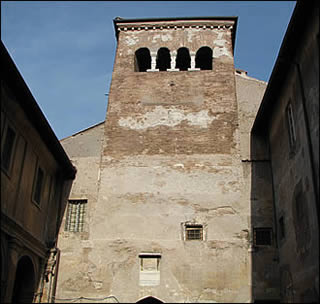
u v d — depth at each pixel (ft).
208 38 71.41
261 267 51.96
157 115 63.62
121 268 53.21
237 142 60.39
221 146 60.18
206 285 51.34
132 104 65.10
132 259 53.57
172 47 71.05
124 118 63.98
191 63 68.85
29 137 50.11
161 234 54.75
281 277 50.47
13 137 46.21
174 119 62.95
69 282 53.26
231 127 61.67
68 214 58.29
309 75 42.06
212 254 53.01
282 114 52.21
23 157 48.62
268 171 57.98
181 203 56.44
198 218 55.36
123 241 54.70
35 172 52.21
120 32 73.82
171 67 68.44
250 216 55.11
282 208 51.47
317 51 39.78
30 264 50.85
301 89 43.91
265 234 54.39
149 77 67.56
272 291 50.60
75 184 59.98
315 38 40.32
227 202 56.13
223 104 63.82
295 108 46.73
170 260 53.11
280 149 53.11
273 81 51.62
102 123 66.23
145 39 72.43
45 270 53.42
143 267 53.06
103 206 57.41
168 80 66.95
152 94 65.77
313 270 39.22
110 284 52.49
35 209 52.21
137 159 60.18
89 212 57.62
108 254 54.19
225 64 68.18
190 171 58.54
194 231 54.90
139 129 62.69
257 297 50.39
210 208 55.88
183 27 72.69
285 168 50.62
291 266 46.68
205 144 60.44
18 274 51.70
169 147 60.64
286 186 49.98
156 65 74.38
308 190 41.57
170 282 51.88
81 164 61.36
